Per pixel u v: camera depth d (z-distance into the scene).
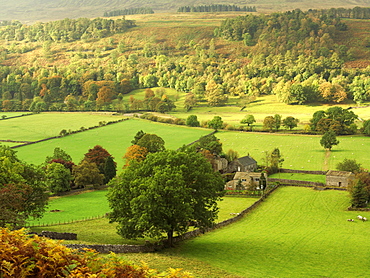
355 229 83.25
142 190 61.59
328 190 125.75
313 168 154.62
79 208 97.50
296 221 90.88
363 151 177.25
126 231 62.88
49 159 141.50
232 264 54.59
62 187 117.62
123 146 195.12
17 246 18.42
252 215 96.38
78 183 125.88
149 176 67.44
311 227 84.94
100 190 126.38
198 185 67.31
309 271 54.31
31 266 17.48
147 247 57.91
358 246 68.75
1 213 53.16
